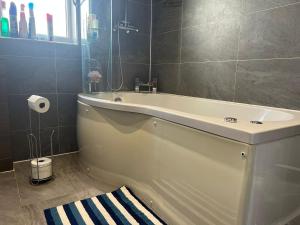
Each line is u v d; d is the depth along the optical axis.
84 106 1.66
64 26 2.06
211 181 0.88
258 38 1.50
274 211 0.89
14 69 1.77
